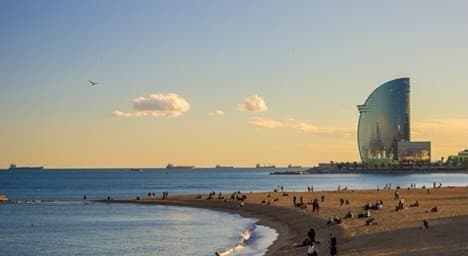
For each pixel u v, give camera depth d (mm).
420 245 53500
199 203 142000
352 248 55844
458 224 67812
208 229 91438
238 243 71562
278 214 104438
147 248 72188
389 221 76062
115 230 92688
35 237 85500
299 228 82375
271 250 63406
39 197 187750
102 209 136625
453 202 118375
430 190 173875
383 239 59531
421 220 75562
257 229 86000
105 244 76875
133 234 87062
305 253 56688
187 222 103375
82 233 89562
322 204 115375
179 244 75000
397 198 131875
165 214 120750
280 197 143000
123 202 156125
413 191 169500
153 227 96062
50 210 135000
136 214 122000
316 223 82562
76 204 153625
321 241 64438
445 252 48594
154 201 153125
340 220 77062
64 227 98250
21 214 124812
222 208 129000
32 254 69750
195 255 65500
